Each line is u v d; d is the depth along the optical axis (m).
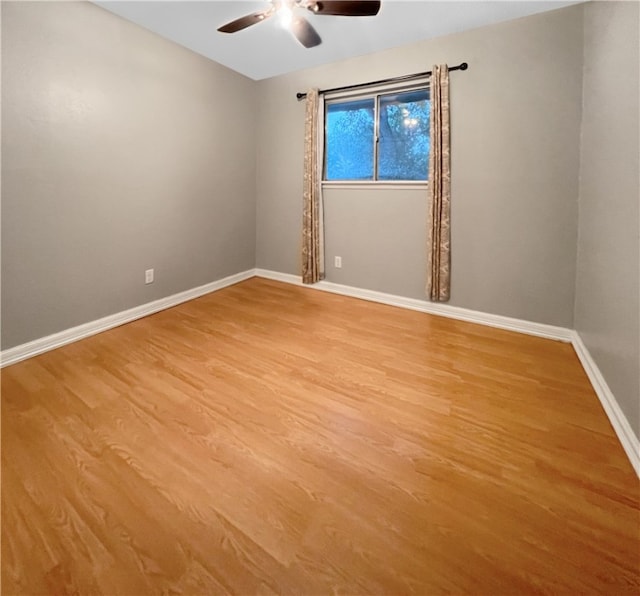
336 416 1.81
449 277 3.19
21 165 2.29
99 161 2.73
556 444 1.60
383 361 2.40
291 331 2.91
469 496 1.33
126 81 2.83
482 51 2.79
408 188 3.31
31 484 1.38
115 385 2.09
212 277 3.94
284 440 1.64
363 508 1.29
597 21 2.16
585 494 1.33
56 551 1.12
